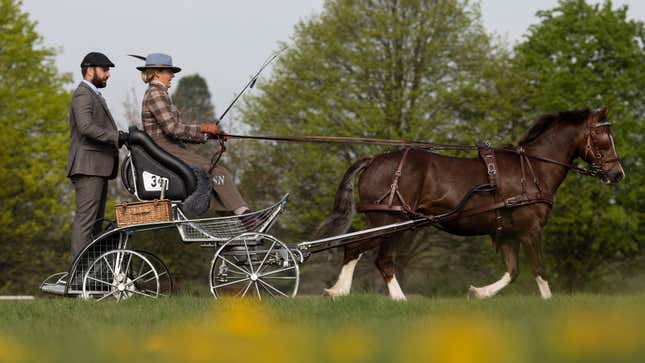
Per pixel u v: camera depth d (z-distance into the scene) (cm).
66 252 3988
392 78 3738
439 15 3812
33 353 399
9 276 3853
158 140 1152
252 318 625
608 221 3884
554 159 1323
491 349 365
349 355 367
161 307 842
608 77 4112
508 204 1274
